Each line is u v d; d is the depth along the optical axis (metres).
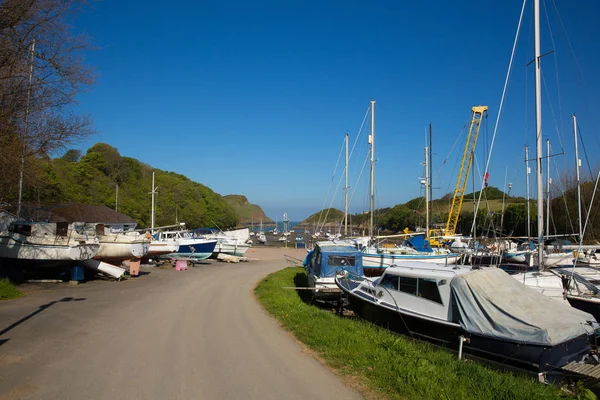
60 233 19.42
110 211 46.69
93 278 19.45
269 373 7.20
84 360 7.57
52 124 16.36
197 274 23.64
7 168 16.59
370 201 29.42
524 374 8.48
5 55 14.16
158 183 82.56
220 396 6.13
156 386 6.43
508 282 10.14
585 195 35.91
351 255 17.62
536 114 14.84
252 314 12.48
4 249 17.27
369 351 8.48
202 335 9.71
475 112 46.22
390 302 12.43
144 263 28.25
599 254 21.28
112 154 73.81
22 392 6.01
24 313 11.18
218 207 100.12
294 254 47.34
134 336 9.40
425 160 34.56
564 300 11.79
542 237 14.32
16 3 13.68
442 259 25.08
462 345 9.74
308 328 10.49
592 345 9.23
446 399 6.21
